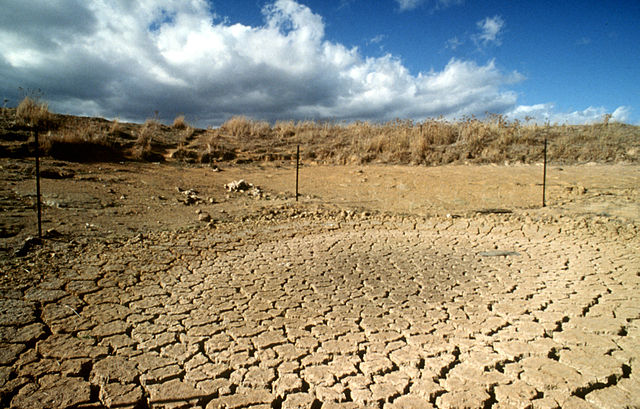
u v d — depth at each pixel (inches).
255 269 199.0
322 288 175.8
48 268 180.4
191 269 195.2
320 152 614.9
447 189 427.2
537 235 271.3
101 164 419.8
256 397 101.3
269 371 111.7
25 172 339.9
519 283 183.2
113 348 121.3
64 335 126.6
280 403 100.3
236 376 109.3
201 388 104.3
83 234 231.9
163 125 641.0
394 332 135.3
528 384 106.4
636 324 138.8
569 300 161.0
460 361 118.0
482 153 597.3
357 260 217.8
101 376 107.5
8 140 401.4
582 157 571.2
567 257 221.6
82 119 543.2
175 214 303.0
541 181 446.0
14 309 140.2
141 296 160.1
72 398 98.4
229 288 173.0
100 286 166.7
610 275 190.4
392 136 660.1
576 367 113.6
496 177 472.7
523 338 130.6
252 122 713.0
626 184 418.3
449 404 98.3
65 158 410.9
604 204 352.2
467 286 179.8
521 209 350.0
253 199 376.2
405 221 313.6
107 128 536.4
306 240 257.3
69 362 112.6
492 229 289.0
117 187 351.9
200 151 536.1
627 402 98.9
